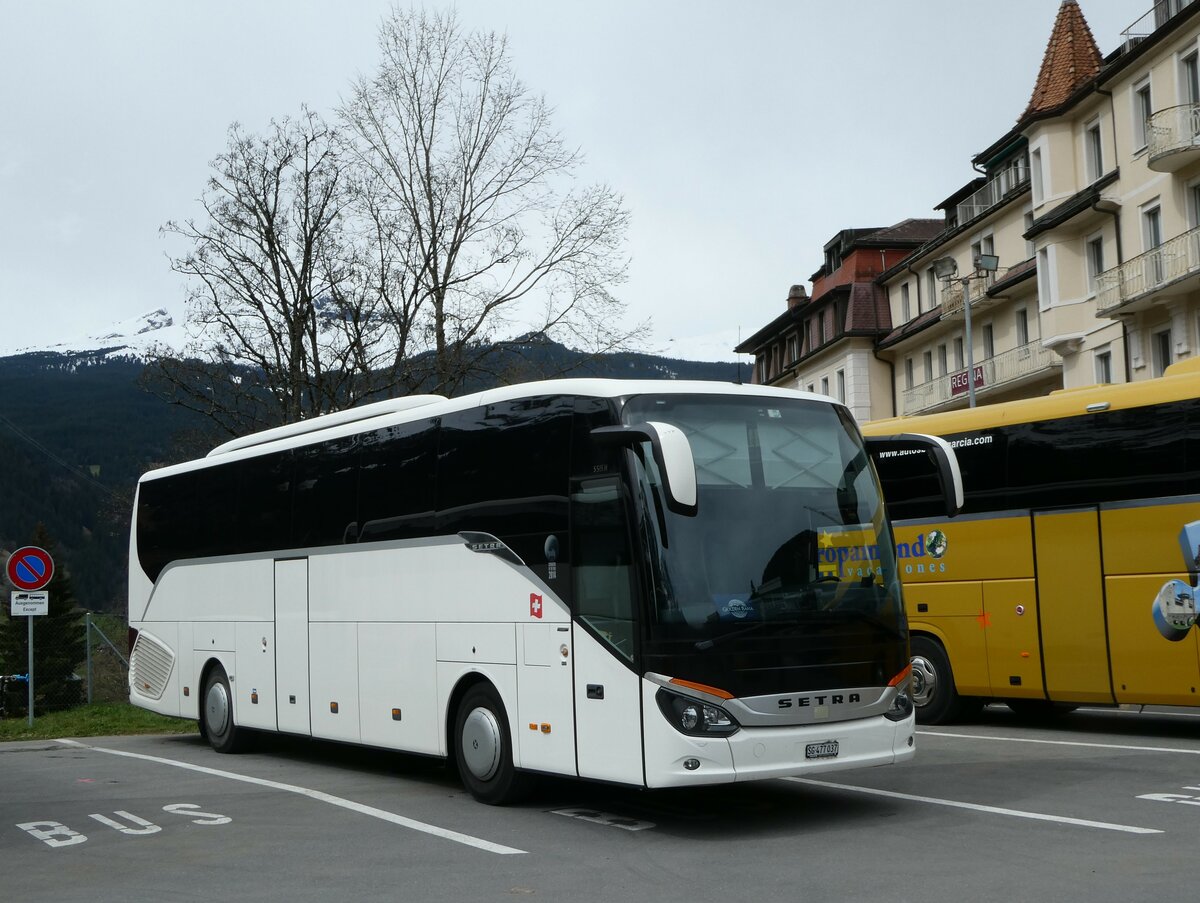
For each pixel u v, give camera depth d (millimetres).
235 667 15961
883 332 64938
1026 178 49500
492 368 34875
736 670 9352
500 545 11195
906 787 11391
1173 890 7207
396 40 35375
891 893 7371
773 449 10125
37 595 21609
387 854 9094
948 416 16609
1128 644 14508
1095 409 15008
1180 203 36531
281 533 14992
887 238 67062
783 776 9367
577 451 10375
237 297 34469
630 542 9648
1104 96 40312
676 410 9977
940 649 16562
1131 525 14562
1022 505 15633
